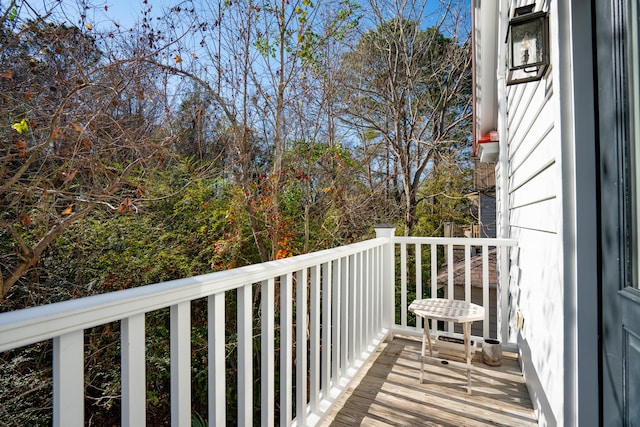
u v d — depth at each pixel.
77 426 0.77
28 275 4.46
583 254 1.23
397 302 6.86
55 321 0.72
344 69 6.66
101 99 3.72
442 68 8.63
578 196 1.24
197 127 5.14
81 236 4.86
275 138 5.21
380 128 8.57
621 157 1.07
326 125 6.26
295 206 5.79
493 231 8.43
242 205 5.27
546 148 1.79
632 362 1.00
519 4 2.61
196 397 5.05
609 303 1.15
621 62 1.05
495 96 4.66
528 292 2.34
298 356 1.73
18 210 3.56
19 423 4.14
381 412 2.03
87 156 3.58
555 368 1.58
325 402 2.00
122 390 0.89
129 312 0.88
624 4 1.03
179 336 1.04
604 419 1.17
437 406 2.09
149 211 5.24
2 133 3.31
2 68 3.27
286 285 1.60
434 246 3.09
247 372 1.33
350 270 2.44
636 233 1.01
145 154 4.38
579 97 1.25
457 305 2.50
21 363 4.29
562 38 1.36
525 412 2.03
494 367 2.62
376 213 7.75
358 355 2.52
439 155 8.67
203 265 5.46
